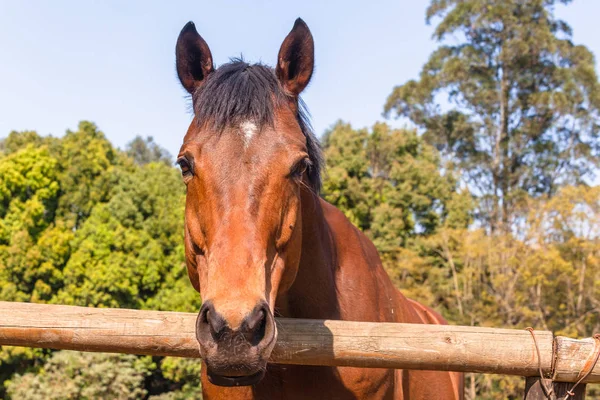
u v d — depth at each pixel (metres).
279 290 2.61
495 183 31.61
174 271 20.36
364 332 2.54
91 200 22.27
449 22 32.59
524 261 19.89
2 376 19.00
